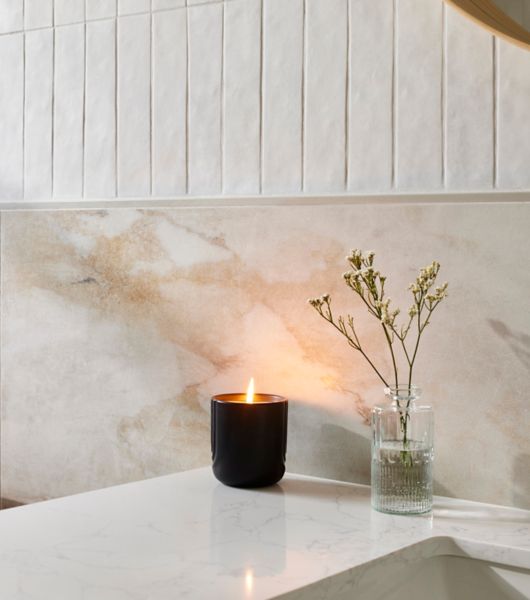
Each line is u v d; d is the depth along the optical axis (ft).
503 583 3.32
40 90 5.17
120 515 3.62
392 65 4.04
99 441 4.99
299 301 4.30
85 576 2.90
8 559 3.06
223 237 4.52
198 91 4.60
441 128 3.92
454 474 3.92
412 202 3.99
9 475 5.35
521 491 3.76
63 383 5.11
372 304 4.09
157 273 4.75
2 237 5.33
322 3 4.21
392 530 3.45
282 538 3.33
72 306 5.07
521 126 3.74
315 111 4.24
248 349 4.45
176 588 2.80
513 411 3.77
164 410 4.75
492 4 3.62
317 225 4.24
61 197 5.10
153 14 4.74
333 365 4.21
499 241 3.79
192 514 3.65
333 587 2.93
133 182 4.83
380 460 3.70
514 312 3.76
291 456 4.36
